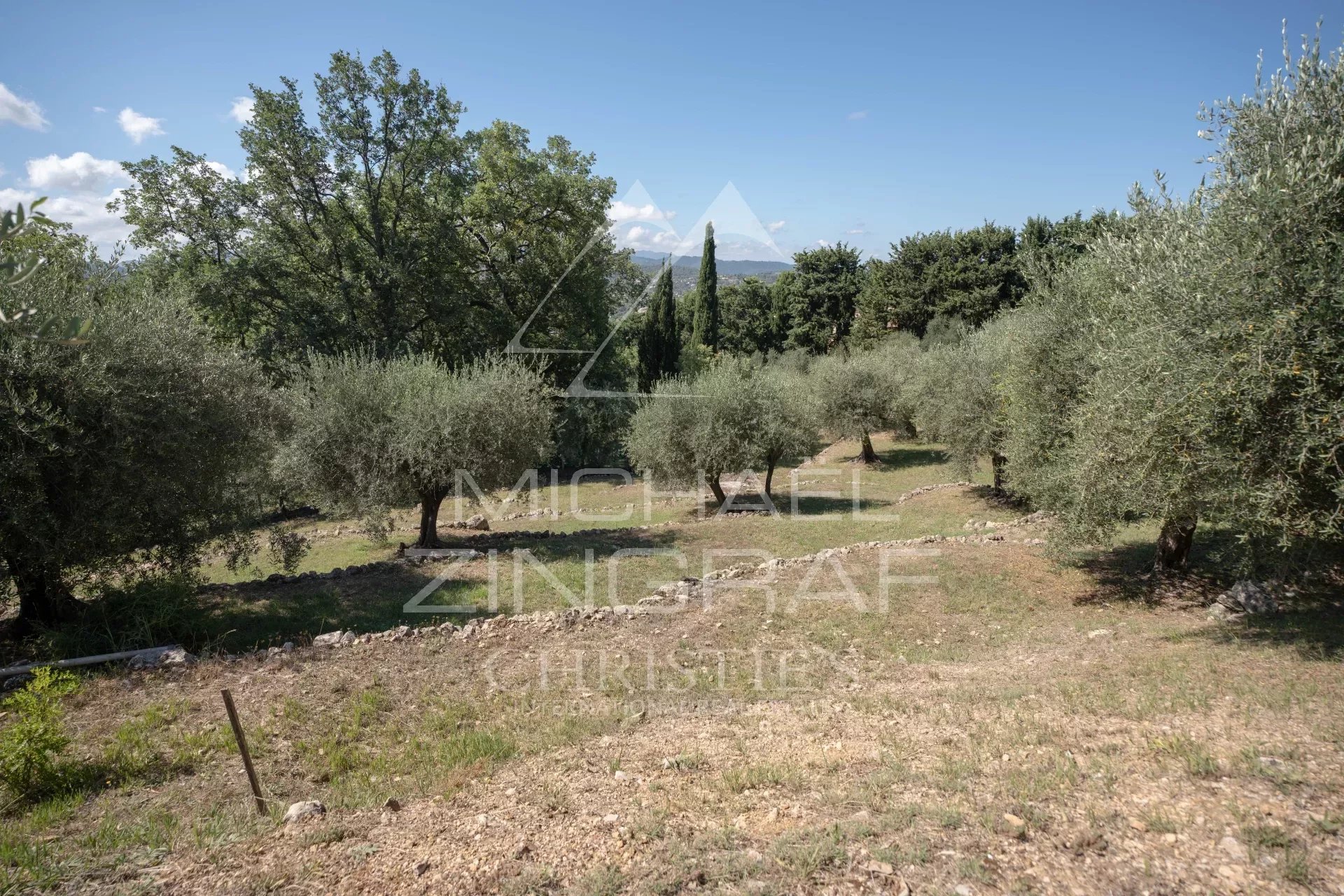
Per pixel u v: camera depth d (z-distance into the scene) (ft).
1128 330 23.52
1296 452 17.35
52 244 28.50
